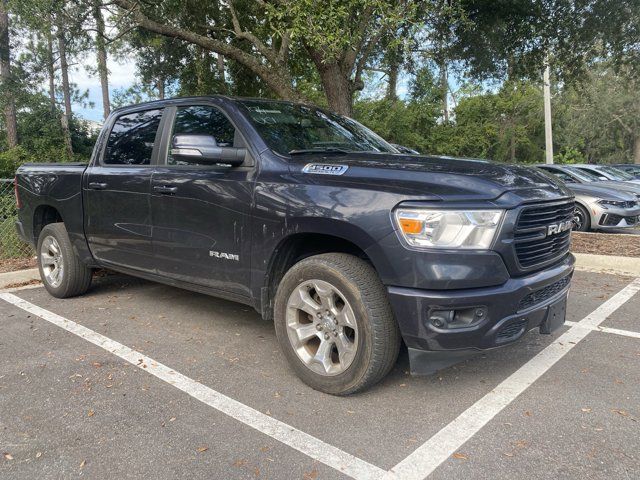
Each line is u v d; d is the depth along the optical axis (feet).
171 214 13.85
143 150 15.31
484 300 9.71
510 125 130.52
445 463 8.69
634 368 12.32
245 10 44.11
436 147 99.60
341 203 10.44
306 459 8.84
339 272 10.56
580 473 8.38
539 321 11.03
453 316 9.84
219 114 13.56
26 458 8.95
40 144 91.86
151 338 14.48
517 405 10.59
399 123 91.40
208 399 10.96
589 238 29.25
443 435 9.52
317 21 22.50
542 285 10.57
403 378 11.85
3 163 60.80
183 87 55.57
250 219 12.01
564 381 11.66
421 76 42.55
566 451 8.98
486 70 40.68
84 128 109.91
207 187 12.90
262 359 13.02
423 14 28.89
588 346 13.71
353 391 10.75
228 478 8.36
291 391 11.30
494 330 9.92
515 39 39.81
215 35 46.39
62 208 17.60
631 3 34.91
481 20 36.96
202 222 13.11
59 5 33.53
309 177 11.31
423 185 10.10
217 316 16.39
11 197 26.12
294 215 11.07
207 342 14.16
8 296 18.93
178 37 35.70
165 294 18.93
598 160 155.84
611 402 10.68
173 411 10.48
